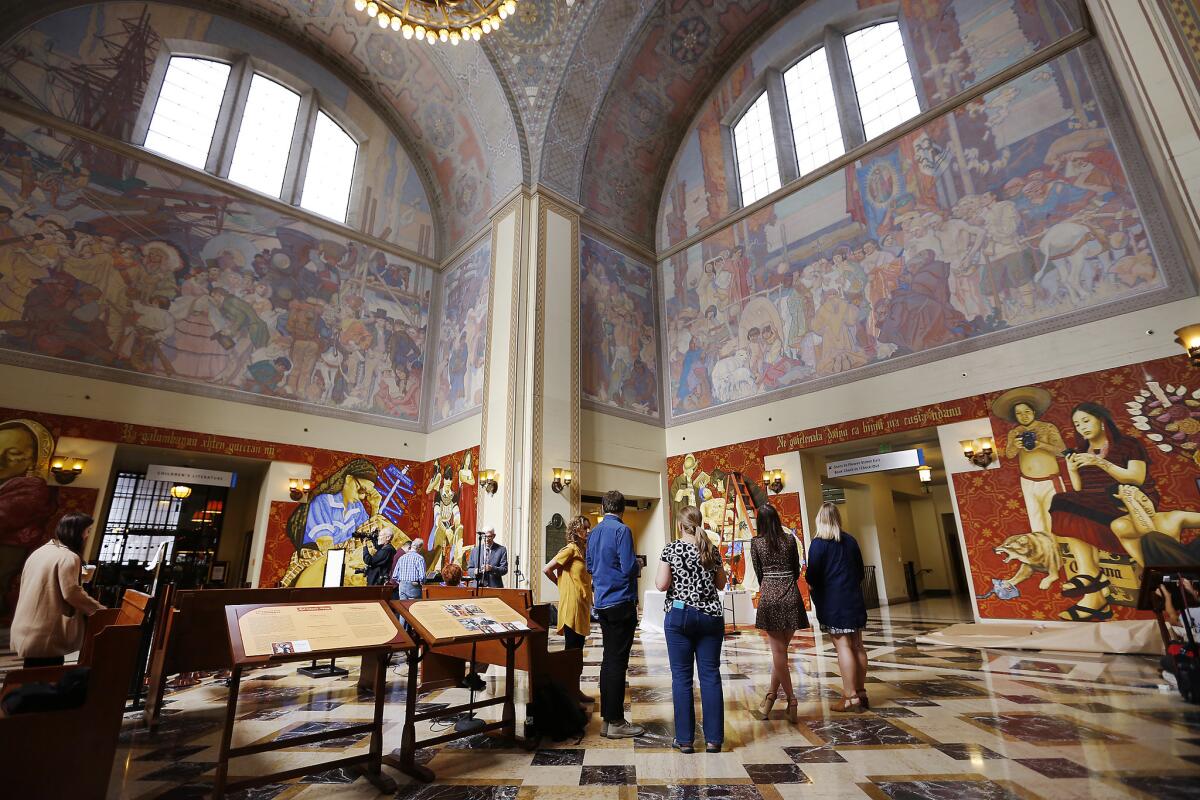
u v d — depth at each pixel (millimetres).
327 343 13305
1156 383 7801
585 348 13414
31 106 10203
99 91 11062
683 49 14586
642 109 15039
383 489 13477
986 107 10180
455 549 12500
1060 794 2500
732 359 13477
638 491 13578
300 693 5168
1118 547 7758
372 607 3299
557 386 12258
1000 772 2793
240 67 13234
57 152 10344
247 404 11844
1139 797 2420
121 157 11062
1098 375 8289
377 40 14211
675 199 15844
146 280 10945
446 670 5414
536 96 13555
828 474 11266
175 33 12312
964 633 7926
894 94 11859
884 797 2564
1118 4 4664
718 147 15047
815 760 3078
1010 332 9242
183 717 4316
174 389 10961
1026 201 9414
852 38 12945
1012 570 8617
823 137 13039
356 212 14547
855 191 11766
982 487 9125
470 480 12578
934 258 10344
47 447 9438
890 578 14664
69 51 10820
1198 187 4148
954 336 9867
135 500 13570
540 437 11664
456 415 13703
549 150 13594
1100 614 7758
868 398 10812
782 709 4227
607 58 13773
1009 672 5402
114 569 9516
